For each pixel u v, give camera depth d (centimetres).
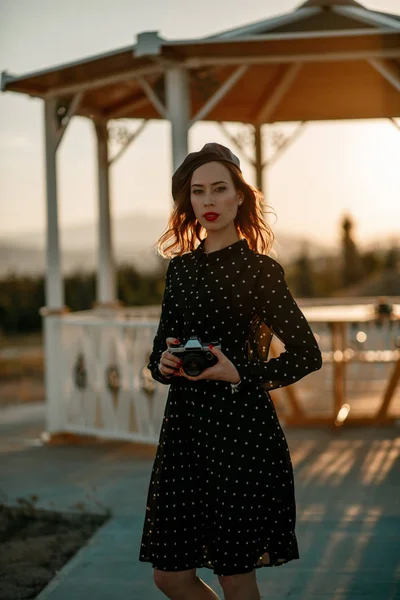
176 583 241
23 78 658
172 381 248
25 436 754
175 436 243
